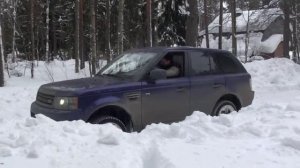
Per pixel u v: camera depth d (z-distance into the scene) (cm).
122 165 471
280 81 1579
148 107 760
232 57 917
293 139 559
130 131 746
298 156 525
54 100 721
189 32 2127
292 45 3859
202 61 855
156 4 2884
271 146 557
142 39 3102
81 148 522
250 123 660
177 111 797
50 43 4184
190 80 817
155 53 806
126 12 3091
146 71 770
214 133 625
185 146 552
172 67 809
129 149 523
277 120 680
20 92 1427
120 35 2164
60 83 783
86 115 697
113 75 804
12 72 2397
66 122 634
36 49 3562
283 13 2817
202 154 522
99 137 569
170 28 2912
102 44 3441
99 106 705
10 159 484
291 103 791
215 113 861
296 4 3052
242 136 614
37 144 518
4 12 3362
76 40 2612
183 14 2864
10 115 1091
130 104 738
